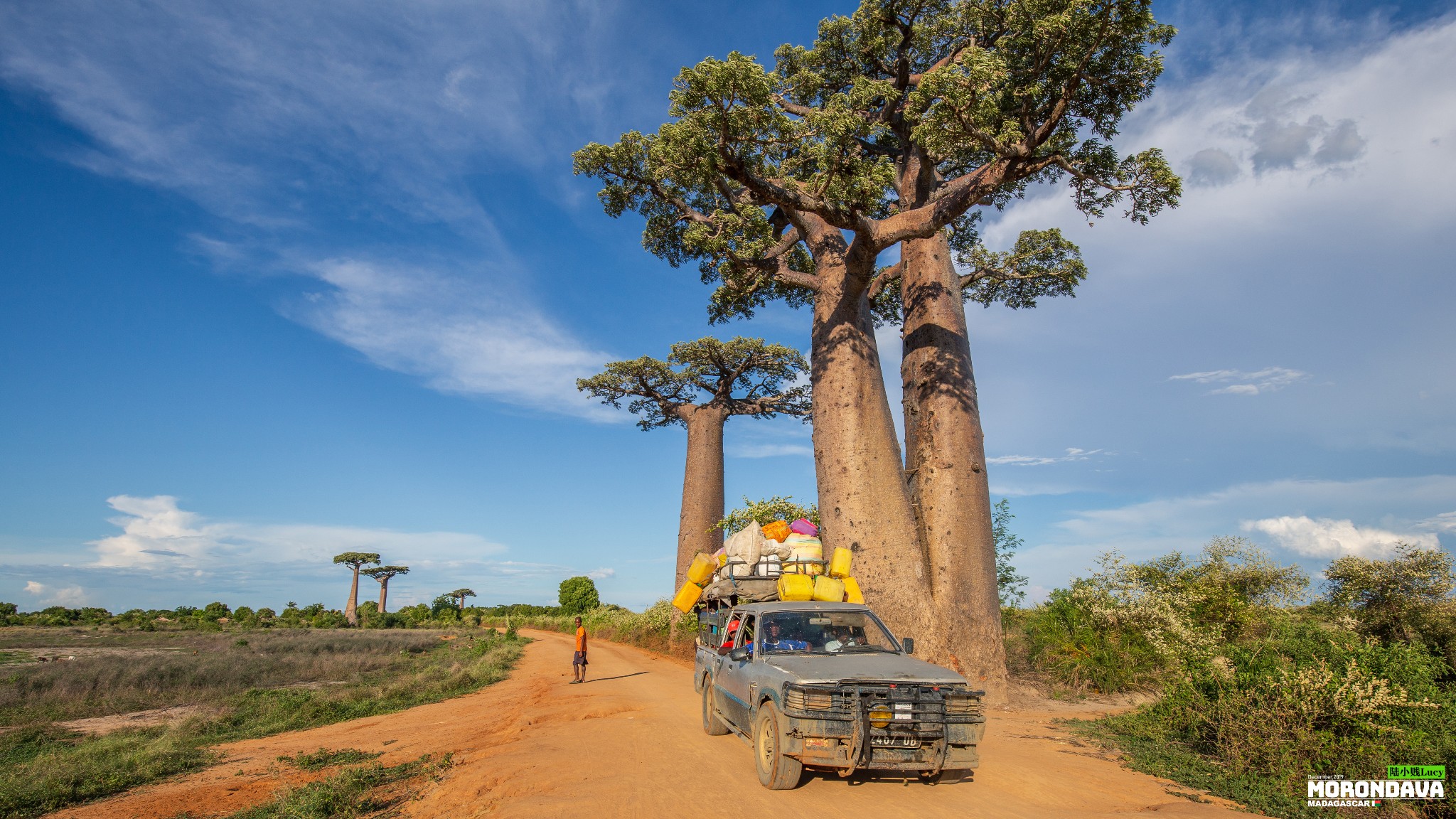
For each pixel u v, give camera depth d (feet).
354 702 53.26
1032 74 35.65
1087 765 22.65
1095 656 41.91
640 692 47.39
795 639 23.02
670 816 17.40
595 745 27.40
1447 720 21.97
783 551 34.30
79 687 56.90
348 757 30.48
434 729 38.42
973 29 50.29
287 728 43.83
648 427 105.50
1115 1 31.86
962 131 34.53
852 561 42.45
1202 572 54.44
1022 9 35.01
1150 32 34.86
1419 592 49.85
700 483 93.66
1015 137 34.35
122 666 66.90
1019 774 21.20
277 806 22.00
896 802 18.38
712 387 97.25
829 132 36.24
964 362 46.88
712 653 28.53
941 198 40.52
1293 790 19.40
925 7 53.21
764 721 20.49
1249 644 35.35
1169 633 41.91
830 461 44.52
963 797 18.86
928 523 43.80
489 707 46.50
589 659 83.76
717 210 55.11
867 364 46.29
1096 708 38.11
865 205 38.70
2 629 164.25
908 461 47.50
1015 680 44.06
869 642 23.45
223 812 23.17
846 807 17.98
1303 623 40.06
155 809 23.58
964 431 44.96
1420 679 24.16
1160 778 21.18
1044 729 30.04
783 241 55.06
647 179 53.98
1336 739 21.31
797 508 65.92
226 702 55.16
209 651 102.06
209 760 32.42
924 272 48.88
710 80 34.73
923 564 42.34
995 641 41.47
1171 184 36.35
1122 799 18.71
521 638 142.20
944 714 18.43
